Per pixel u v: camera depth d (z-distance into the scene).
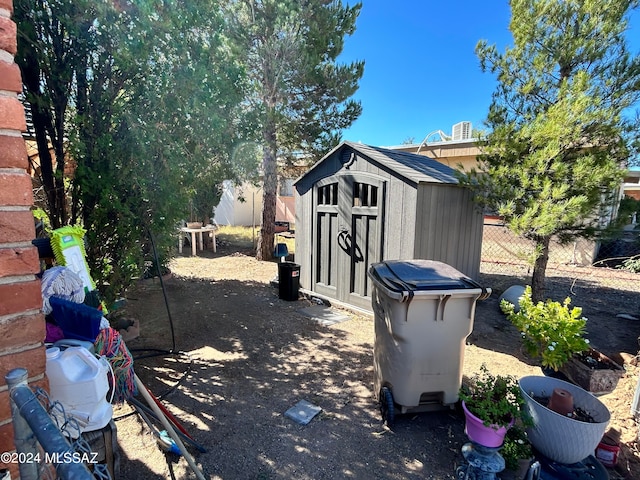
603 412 2.16
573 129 4.24
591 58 4.44
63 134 3.12
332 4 7.59
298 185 6.22
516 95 4.98
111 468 1.53
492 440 2.05
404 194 4.56
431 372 2.65
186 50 3.00
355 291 5.33
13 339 1.04
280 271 6.00
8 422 1.03
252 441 2.52
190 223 10.05
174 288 6.64
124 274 3.43
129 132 3.12
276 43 6.74
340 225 5.46
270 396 3.10
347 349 4.08
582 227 4.77
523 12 4.76
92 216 3.17
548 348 2.83
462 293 2.55
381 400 2.81
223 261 9.10
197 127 3.24
